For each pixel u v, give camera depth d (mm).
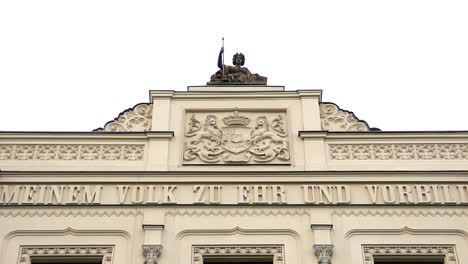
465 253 17531
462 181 18734
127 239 17781
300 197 18500
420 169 19094
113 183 18734
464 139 19750
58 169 19172
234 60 23062
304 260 17359
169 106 20641
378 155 19547
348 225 17969
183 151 19641
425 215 18172
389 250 17609
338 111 20672
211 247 17641
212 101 20797
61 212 18203
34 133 19828
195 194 18562
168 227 17922
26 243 17688
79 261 17656
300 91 20875
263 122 20250
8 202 18312
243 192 18609
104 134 19891
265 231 17906
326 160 19391
